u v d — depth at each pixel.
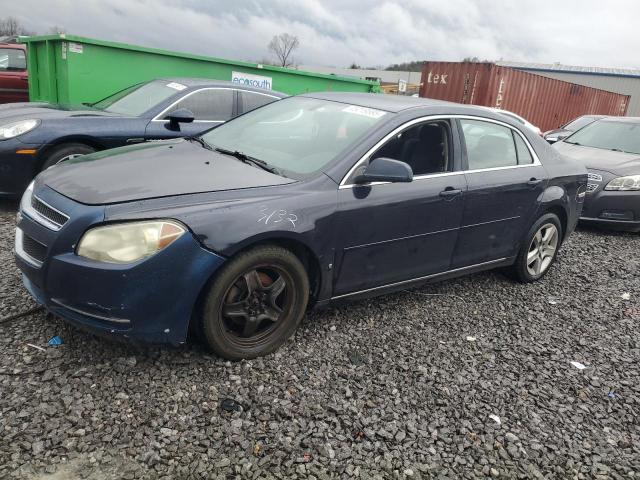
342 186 3.39
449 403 3.09
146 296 2.77
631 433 3.04
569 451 2.83
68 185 3.07
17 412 2.58
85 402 2.70
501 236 4.54
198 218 2.85
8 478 2.22
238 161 3.58
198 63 9.19
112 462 2.38
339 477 2.46
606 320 4.48
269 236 3.03
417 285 4.11
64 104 6.91
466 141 4.17
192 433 2.60
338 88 11.39
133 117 6.27
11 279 3.90
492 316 4.30
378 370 3.33
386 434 2.76
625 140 8.33
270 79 10.23
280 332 3.34
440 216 3.92
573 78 42.06
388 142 3.66
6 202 6.11
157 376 2.97
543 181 4.72
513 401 3.19
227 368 3.13
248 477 2.38
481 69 15.29
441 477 2.54
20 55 10.96
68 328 3.29
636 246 6.82
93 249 2.73
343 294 3.62
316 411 2.86
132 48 8.45
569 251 6.29
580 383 3.48
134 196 2.88
